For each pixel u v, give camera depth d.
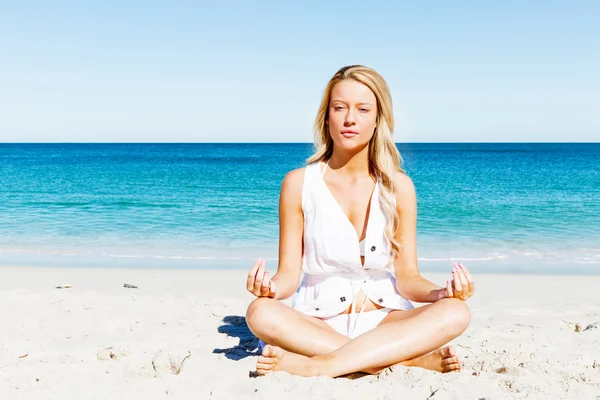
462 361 3.36
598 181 24.69
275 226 12.16
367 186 3.33
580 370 3.28
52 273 7.70
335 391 2.64
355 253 3.19
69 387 2.88
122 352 3.63
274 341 3.03
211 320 4.79
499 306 5.82
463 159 51.12
